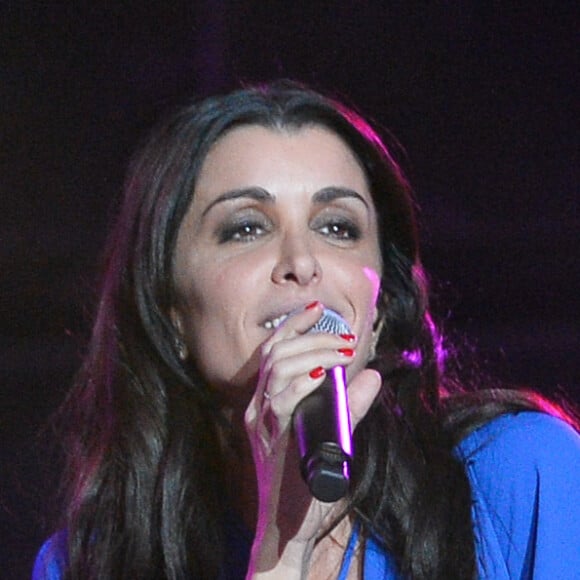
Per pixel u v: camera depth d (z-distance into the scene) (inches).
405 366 328.2
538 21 909.8
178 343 319.0
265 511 279.0
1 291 871.7
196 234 308.3
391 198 321.4
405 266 328.8
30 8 890.1
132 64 888.9
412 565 309.0
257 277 297.7
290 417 261.9
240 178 303.3
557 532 307.6
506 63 913.5
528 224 916.6
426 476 316.8
